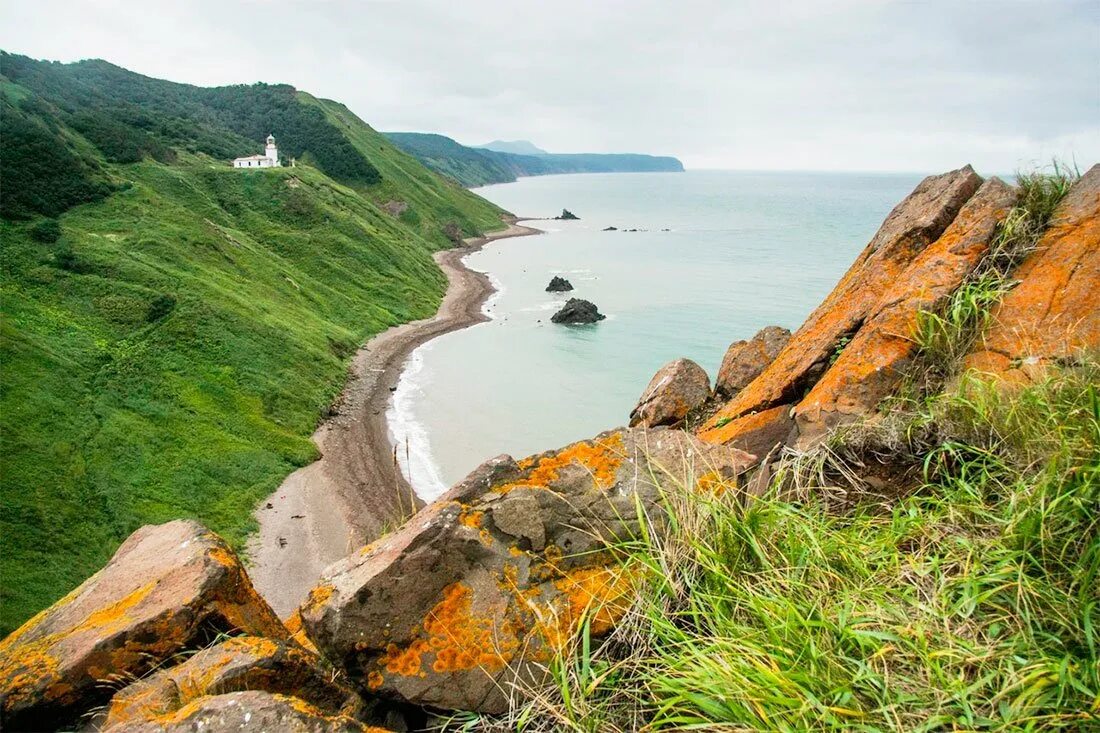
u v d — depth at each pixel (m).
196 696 2.90
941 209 6.50
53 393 37.00
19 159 63.69
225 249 67.94
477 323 74.00
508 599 3.41
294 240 83.81
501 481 3.93
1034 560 2.85
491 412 47.47
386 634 3.28
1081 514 2.95
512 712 3.09
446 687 3.20
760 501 3.55
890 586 3.08
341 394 50.94
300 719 2.54
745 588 3.16
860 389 5.02
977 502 3.52
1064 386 3.82
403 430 44.56
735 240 144.00
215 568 3.74
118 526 30.36
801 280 90.62
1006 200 5.89
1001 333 4.80
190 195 81.62
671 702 2.60
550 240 149.38
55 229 55.09
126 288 50.34
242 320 52.47
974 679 2.55
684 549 3.47
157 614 3.45
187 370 44.56
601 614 3.39
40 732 3.20
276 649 3.18
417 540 3.46
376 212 112.31
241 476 36.28
